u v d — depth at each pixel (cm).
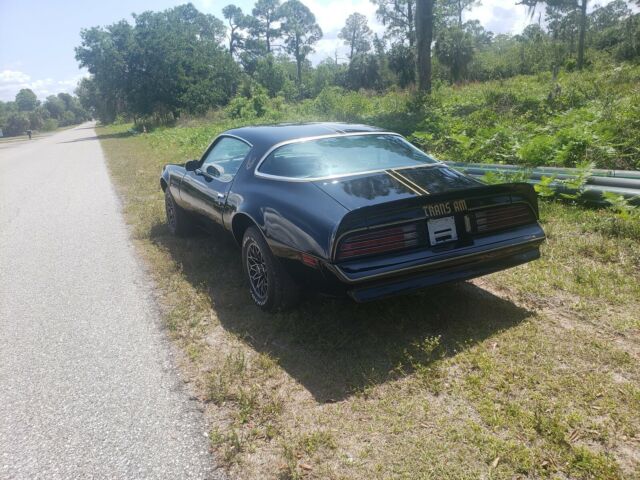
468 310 383
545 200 641
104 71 4738
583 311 369
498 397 279
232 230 437
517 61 4166
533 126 1068
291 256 348
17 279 536
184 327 394
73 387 321
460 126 1174
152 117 5081
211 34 9350
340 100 2167
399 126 1448
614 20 6375
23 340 390
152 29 4672
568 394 277
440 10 4222
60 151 2808
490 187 342
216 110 4500
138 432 273
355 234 312
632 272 426
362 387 298
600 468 225
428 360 318
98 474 244
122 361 350
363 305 397
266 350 350
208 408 291
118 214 825
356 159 398
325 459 243
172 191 616
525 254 371
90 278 524
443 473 229
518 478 224
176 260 546
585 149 822
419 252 325
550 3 4084
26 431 279
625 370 296
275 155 416
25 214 898
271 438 261
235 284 471
